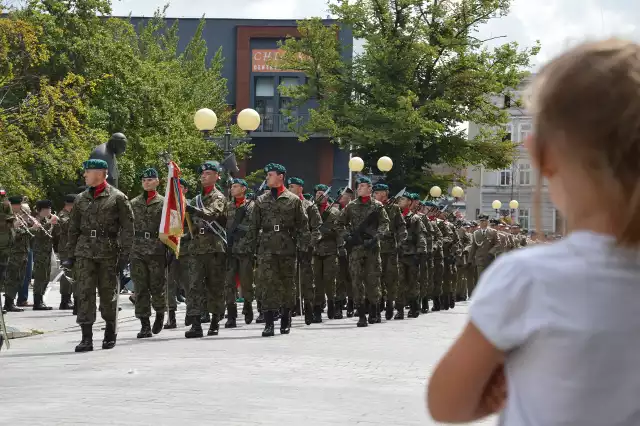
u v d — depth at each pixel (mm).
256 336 15977
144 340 15188
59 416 7777
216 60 63438
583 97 1803
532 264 1853
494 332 1854
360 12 45938
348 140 45562
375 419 7785
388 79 45500
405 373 10883
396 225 20984
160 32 70000
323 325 19250
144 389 9367
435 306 26797
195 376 10375
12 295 22297
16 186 33062
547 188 1904
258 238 16234
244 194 19359
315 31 47812
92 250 13461
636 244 1834
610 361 1803
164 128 45219
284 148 69562
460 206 96562
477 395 1931
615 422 1811
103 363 11695
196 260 15883
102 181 13648
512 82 45656
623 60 1796
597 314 1804
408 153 46094
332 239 20891
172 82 47156
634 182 1811
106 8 44562
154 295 16141
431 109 44969
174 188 15305
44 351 13547
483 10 46062
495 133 48531
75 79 36312
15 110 36219
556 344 1817
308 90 48156
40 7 42406
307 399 8828
